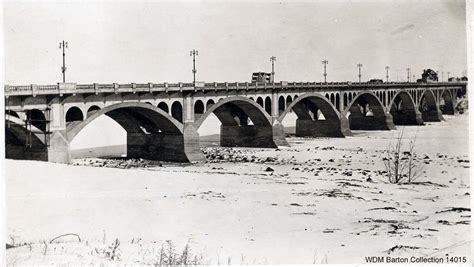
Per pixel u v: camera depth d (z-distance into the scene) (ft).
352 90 273.75
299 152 203.41
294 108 271.28
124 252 59.11
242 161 180.86
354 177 134.10
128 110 179.93
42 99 133.08
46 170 105.91
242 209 82.07
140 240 65.72
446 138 230.48
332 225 74.54
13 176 97.60
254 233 69.56
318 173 143.23
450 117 331.57
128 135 191.62
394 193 101.45
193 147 182.91
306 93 243.40
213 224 73.72
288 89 236.63
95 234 68.08
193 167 164.04
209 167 164.35
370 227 73.97
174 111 185.16
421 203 91.04
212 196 91.09
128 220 74.64
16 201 82.38
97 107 154.10
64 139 138.00
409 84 301.43
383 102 291.99
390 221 77.41
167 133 183.52
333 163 169.37
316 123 271.08
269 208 83.05
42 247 60.13
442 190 106.93
